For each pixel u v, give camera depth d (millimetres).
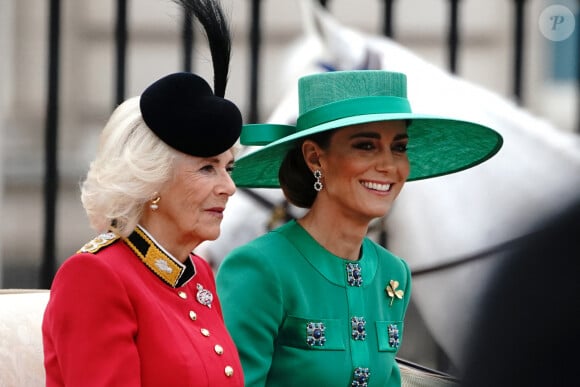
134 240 7188
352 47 13164
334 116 8633
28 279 25125
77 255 6887
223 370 7168
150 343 6840
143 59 23297
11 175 26047
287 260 8703
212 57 7754
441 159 9922
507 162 12031
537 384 3787
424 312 12047
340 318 8742
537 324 3793
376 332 8961
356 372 8656
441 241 11977
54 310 6832
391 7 16172
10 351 8352
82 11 24453
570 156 12031
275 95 21656
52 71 16141
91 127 25203
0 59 17422
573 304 3766
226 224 12031
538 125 12625
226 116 7156
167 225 7246
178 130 6977
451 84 12789
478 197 11977
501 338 3846
